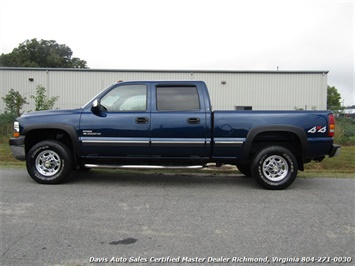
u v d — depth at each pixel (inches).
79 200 196.5
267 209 182.9
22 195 206.8
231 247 129.6
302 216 170.4
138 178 270.5
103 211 175.2
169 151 231.5
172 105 232.2
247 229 150.2
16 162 348.5
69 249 125.9
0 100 924.6
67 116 235.1
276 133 234.1
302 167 239.9
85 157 237.8
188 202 195.6
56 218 162.4
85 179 262.2
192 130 228.2
